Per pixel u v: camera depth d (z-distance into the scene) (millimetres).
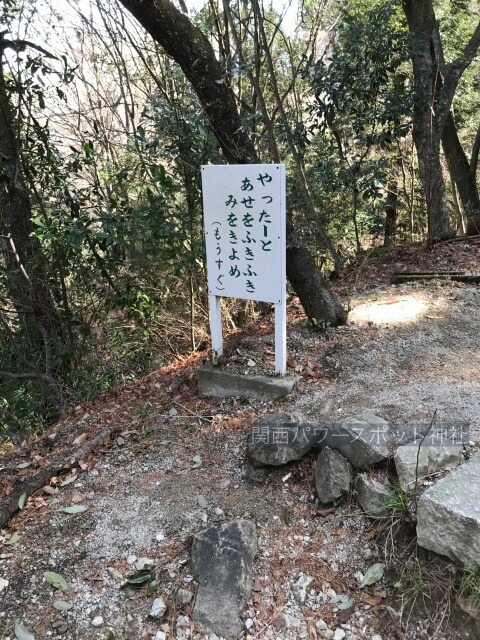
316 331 3809
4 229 4691
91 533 2428
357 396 3000
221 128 3416
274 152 5207
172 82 4609
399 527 2166
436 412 2711
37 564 2293
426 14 5812
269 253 2971
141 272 4984
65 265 4676
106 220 3994
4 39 4277
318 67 5477
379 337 3629
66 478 2871
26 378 5023
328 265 7531
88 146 4543
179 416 3283
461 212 9547
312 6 6621
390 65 5410
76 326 5344
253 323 4980
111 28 5207
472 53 6727
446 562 1975
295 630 1972
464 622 1850
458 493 1996
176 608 2072
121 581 2180
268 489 2555
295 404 3043
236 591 2057
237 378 3256
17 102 4773
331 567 2168
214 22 4770
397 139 6730
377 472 2402
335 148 6465
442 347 3430
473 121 10664
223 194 2992
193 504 2512
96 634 2012
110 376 5074
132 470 2848
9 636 2020
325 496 2395
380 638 1913
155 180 4004
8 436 5066
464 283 4555
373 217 7637
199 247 4328
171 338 5586
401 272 5285
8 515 2594
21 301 4977
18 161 4348
